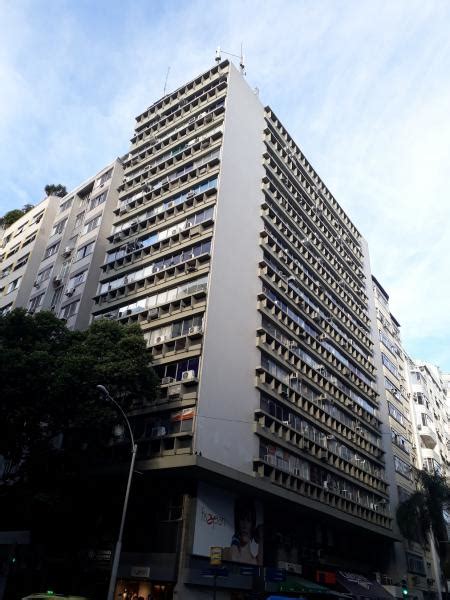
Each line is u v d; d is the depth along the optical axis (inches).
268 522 1071.0
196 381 968.9
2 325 924.0
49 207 1786.4
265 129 1612.9
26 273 1637.6
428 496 1585.9
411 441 2048.5
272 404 1143.0
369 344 1886.1
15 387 822.5
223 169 1307.8
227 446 962.1
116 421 887.7
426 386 2421.3
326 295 1642.5
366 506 1401.3
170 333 1099.3
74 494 997.8
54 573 984.3
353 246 2096.5
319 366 1403.8
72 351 910.4
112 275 1358.3
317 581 1133.7
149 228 1364.4
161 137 1631.4
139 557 888.9
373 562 1475.1
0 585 1000.9
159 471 915.4
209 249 1163.9
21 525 1094.4
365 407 1658.5
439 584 1668.3
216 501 938.7
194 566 843.4
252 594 906.1
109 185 1610.5
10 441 862.5
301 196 1724.9
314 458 1218.0
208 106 1523.1
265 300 1247.5
